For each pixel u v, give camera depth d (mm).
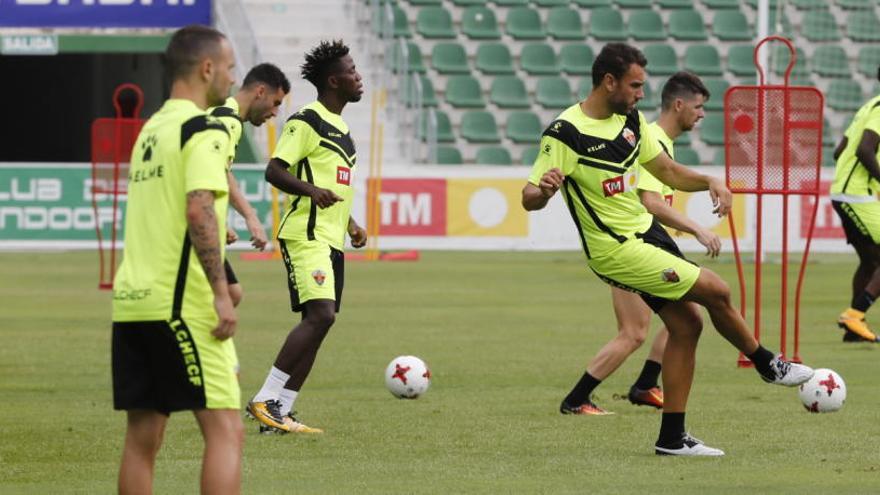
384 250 74312
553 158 23609
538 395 30703
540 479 21625
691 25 93875
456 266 66562
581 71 91438
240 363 35750
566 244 75688
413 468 22625
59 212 73750
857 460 23109
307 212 26266
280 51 88125
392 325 44094
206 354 16281
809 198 74938
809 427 26344
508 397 30406
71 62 103125
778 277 62156
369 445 24750
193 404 16297
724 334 23203
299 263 26266
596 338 41094
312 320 26141
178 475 21984
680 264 23031
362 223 74250
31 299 51781
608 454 23828
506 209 75250
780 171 35781
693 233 23594
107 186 73562
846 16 94562
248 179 74125
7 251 73875
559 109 89625
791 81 91875
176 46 16641
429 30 91625
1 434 25672
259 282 59094
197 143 16094
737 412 28109
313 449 24375
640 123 23859
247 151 77000
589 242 23828
